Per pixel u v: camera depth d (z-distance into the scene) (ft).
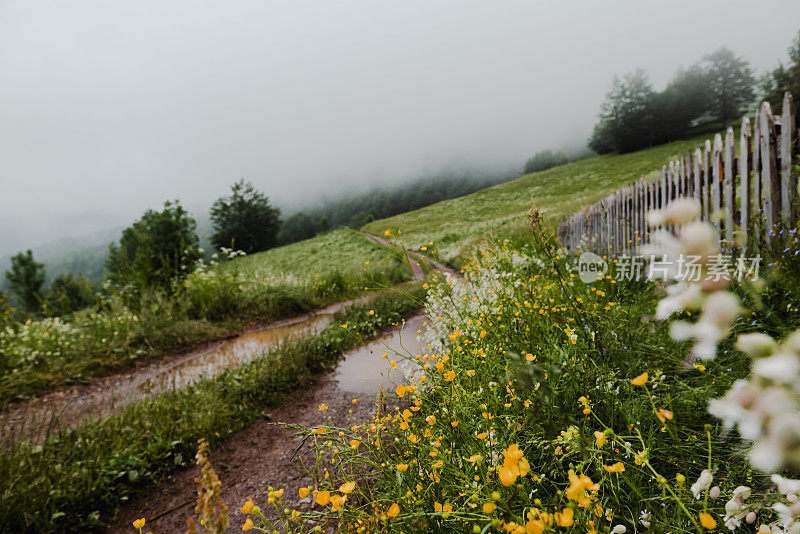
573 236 31.89
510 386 5.93
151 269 27.48
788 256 8.62
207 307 27.63
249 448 11.04
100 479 9.20
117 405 14.56
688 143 213.05
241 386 14.30
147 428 11.38
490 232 13.35
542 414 5.19
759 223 10.06
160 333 22.27
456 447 6.00
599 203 25.00
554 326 8.82
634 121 256.73
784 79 159.02
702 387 5.65
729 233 12.57
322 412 12.53
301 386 14.69
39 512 8.09
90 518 8.41
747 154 11.84
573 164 240.53
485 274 13.71
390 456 6.75
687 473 4.58
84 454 10.08
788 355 1.39
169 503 9.20
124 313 24.77
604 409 5.91
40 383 17.08
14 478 8.71
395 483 5.70
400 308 24.64
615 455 4.98
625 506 4.39
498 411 6.53
